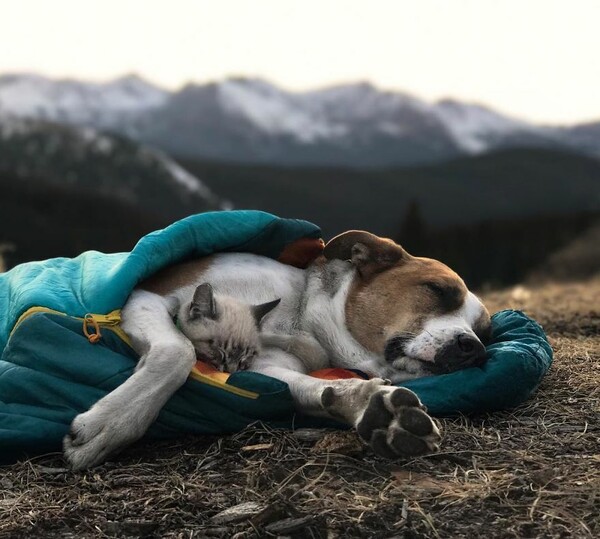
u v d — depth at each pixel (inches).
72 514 29.0
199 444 35.4
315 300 42.3
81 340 36.5
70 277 41.0
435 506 28.1
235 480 31.4
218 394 35.2
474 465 31.4
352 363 41.4
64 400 35.2
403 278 40.9
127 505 29.6
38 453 34.7
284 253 44.3
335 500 28.7
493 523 26.9
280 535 26.9
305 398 35.0
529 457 32.1
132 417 33.3
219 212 43.0
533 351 40.1
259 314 39.9
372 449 30.2
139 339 36.3
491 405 37.8
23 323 37.4
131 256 39.1
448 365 38.7
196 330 37.7
